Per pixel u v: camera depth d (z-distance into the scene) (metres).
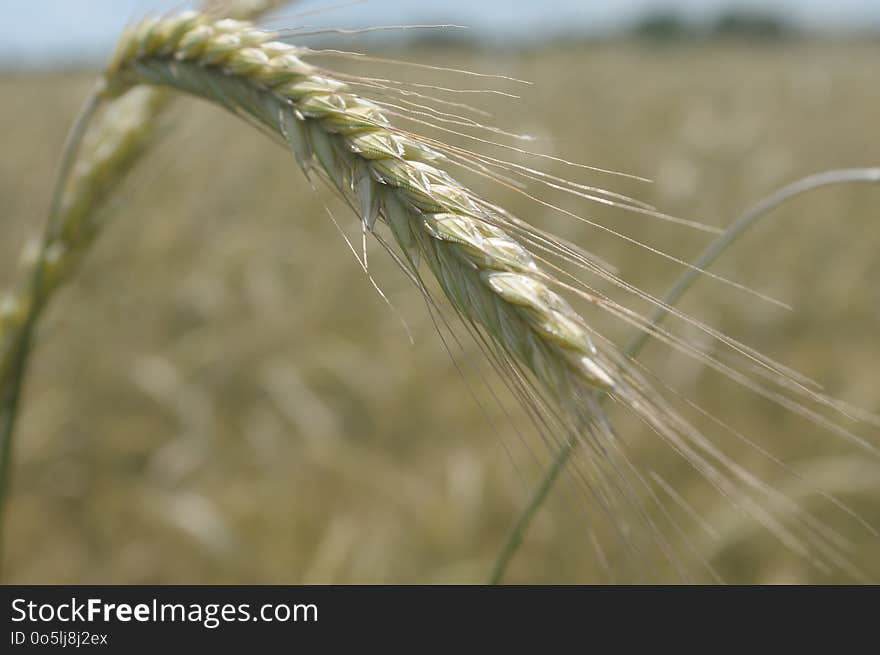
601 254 6.56
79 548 3.82
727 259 6.71
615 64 17.98
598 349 0.91
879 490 3.51
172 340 5.69
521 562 3.42
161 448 4.59
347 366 4.95
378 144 1.04
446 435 4.46
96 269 6.28
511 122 9.12
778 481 3.68
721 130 9.91
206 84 1.30
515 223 1.02
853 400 4.36
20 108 14.49
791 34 31.84
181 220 7.34
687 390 4.68
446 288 0.95
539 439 4.13
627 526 0.96
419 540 3.56
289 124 1.12
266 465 4.34
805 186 1.54
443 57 14.41
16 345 1.80
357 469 4.04
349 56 1.23
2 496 1.85
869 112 12.27
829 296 6.07
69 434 4.59
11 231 7.55
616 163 9.05
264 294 5.94
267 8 1.61
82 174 1.77
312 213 7.98
